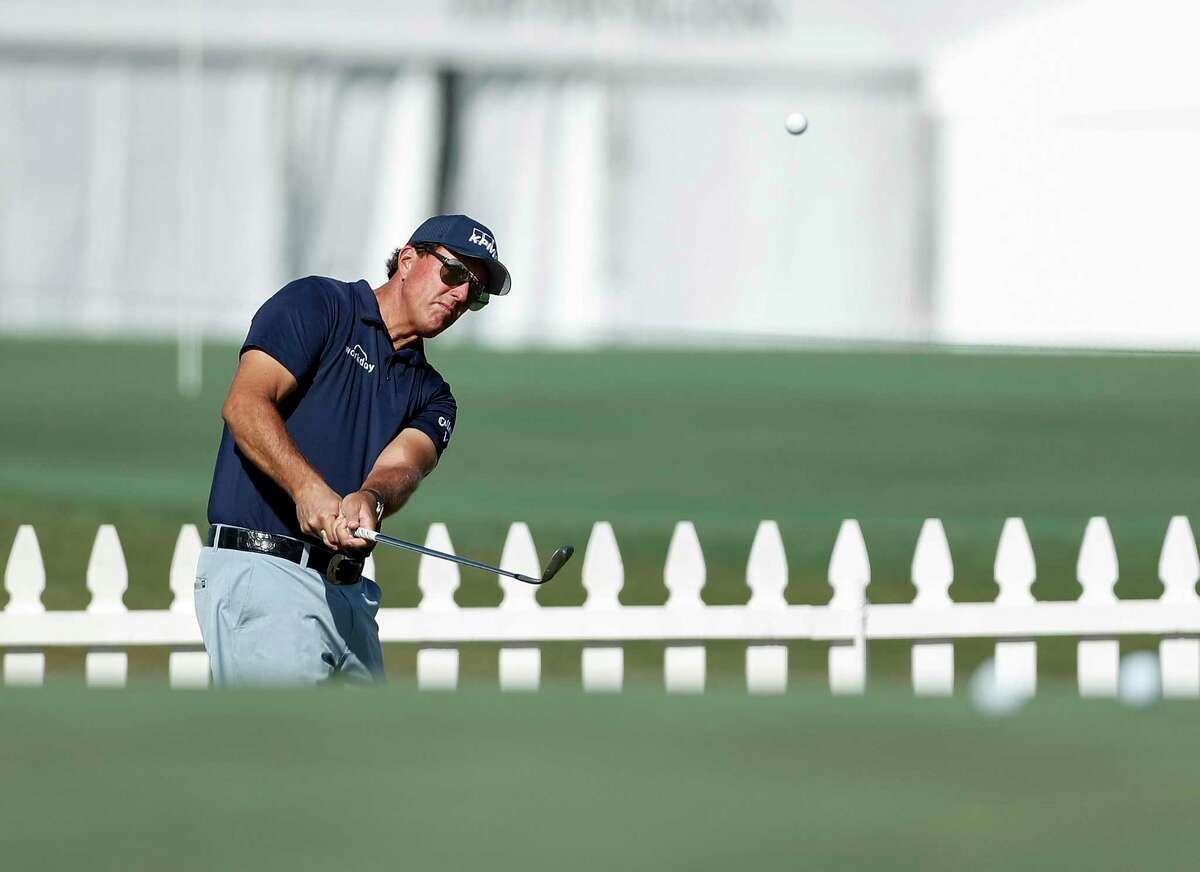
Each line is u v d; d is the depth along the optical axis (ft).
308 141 299.17
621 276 305.73
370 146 301.43
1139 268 289.74
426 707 21.57
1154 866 15.89
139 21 293.23
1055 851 16.30
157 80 295.07
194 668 73.87
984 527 116.37
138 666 80.84
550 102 303.68
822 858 15.87
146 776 18.24
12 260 293.84
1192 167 287.07
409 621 73.92
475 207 304.91
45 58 292.40
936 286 301.63
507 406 192.75
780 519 120.37
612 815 17.28
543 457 154.10
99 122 294.25
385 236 302.25
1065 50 290.15
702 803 17.62
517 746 19.72
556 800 17.65
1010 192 294.66
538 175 304.30
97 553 73.61
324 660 51.60
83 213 294.66
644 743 19.94
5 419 175.11
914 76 300.81
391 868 15.58
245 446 50.29
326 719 21.26
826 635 75.25
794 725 20.97
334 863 15.55
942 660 76.64
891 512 125.39
